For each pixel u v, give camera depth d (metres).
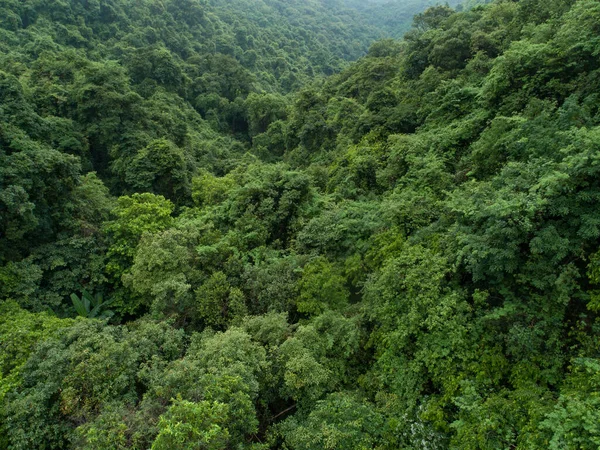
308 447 7.35
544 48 12.08
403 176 15.44
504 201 7.77
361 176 18.69
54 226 16.89
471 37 21.30
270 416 9.29
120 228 16.75
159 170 24.33
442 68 23.22
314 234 14.03
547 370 6.88
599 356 6.54
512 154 10.43
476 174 12.26
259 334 10.22
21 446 7.72
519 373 7.01
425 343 8.14
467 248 8.02
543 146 9.17
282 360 9.34
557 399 6.30
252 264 14.33
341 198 17.52
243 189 17.48
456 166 13.77
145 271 13.49
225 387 7.82
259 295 12.32
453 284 8.71
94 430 6.98
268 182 17.08
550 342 7.04
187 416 6.78
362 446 7.16
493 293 8.35
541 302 7.43
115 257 16.55
